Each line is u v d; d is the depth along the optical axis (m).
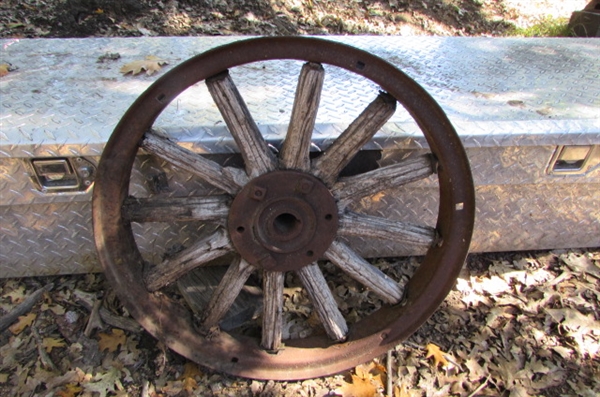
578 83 2.38
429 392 1.94
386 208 2.15
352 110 1.96
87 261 2.15
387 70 1.45
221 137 1.75
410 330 1.81
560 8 6.02
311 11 5.18
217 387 1.89
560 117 2.01
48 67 2.28
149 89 1.47
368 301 2.26
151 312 1.74
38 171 1.79
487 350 2.12
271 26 4.83
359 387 1.90
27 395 1.83
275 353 1.85
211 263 2.16
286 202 1.58
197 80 1.48
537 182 2.10
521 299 2.35
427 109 1.49
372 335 1.84
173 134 1.74
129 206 1.62
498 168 2.03
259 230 1.61
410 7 5.50
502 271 2.49
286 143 1.55
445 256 1.68
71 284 2.23
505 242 2.40
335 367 1.86
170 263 1.69
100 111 1.89
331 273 2.39
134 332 2.06
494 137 1.90
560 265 2.53
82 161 1.78
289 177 1.55
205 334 1.80
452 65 2.54
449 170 1.56
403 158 1.92
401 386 1.94
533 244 2.44
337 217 1.63
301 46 1.43
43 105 1.92
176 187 1.90
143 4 4.71
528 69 2.53
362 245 2.31
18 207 1.93
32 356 1.96
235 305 1.98
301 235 1.63
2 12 4.30
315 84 1.46
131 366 1.95
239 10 4.95
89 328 2.05
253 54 1.45
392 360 2.03
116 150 1.54
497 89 2.28
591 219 2.35
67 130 1.75
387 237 1.73
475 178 2.05
